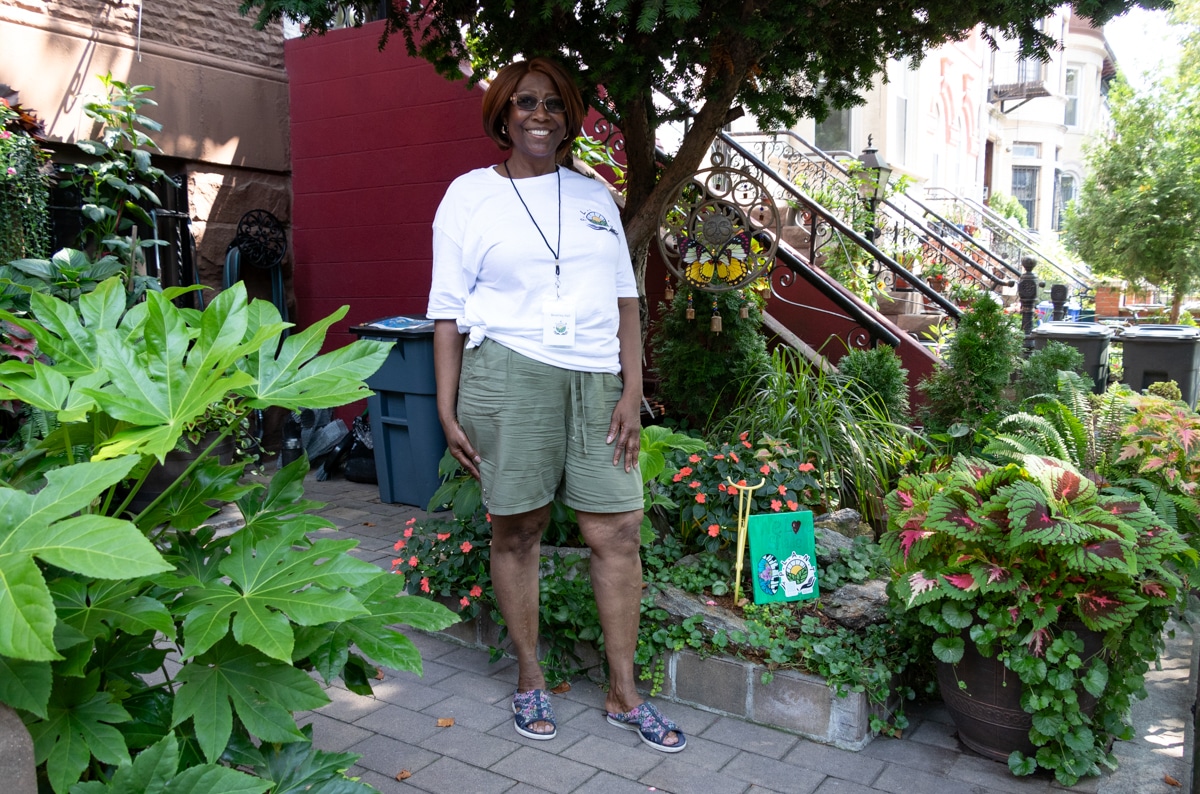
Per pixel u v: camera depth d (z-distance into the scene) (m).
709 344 5.00
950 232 11.97
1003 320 4.68
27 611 1.26
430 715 3.03
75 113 5.46
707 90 3.82
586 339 2.72
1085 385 3.93
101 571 1.33
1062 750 2.59
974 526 2.57
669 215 5.03
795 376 4.48
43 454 1.90
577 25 3.60
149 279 4.79
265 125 6.64
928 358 5.85
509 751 2.79
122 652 1.76
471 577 3.50
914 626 2.89
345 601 1.66
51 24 5.31
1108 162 14.38
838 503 4.11
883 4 3.51
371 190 6.53
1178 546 2.51
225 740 1.64
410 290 6.46
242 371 1.83
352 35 6.45
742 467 3.62
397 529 4.98
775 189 8.70
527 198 2.75
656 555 3.56
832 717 2.83
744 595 3.31
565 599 3.25
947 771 2.68
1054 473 2.68
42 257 4.74
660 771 2.68
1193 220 13.42
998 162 22.88
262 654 1.76
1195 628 3.81
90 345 1.90
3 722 1.40
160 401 1.73
